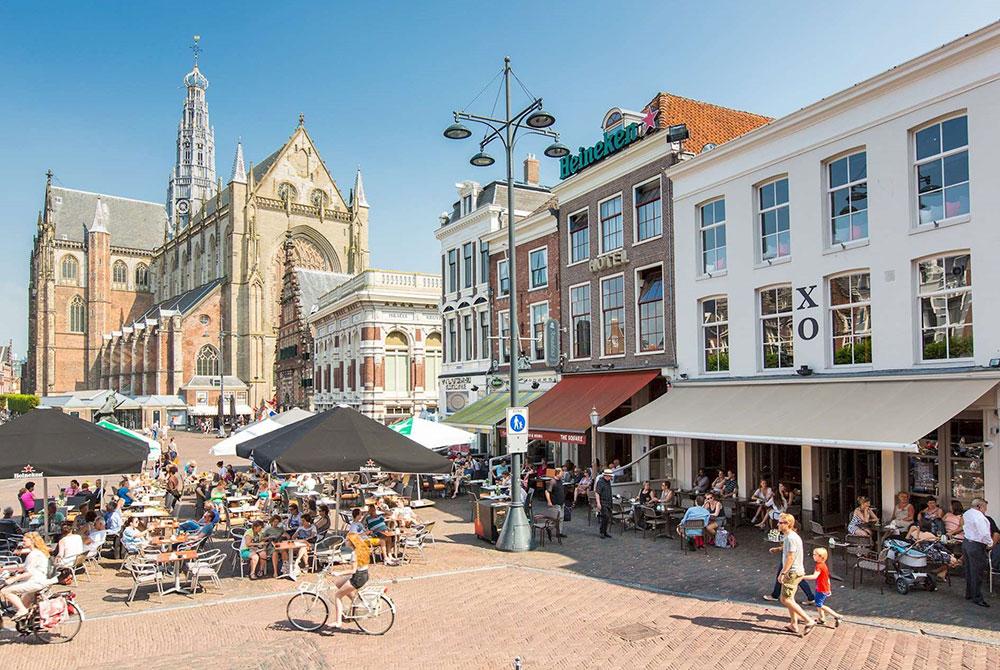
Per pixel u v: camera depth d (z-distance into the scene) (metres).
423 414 39.81
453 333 40.47
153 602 13.77
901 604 12.45
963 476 15.57
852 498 18.50
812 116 18.88
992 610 11.99
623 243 26.14
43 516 20.58
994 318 14.92
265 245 96.75
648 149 24.83
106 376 119.81
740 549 17.56
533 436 25.62
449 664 10.04
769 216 20.69
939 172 16.28
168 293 124.06
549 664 10.01
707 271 22.75
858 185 18.14
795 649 10.30
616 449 26.84
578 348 28.89
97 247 126.19
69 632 11.41
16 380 194.75
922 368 16.19
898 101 16.91
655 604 12.91
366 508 20.59
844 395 17.06
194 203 149.38
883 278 17.20
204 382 90.25
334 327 58.28
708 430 18.36
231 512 21.62
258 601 13.74
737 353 21.28
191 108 161.75
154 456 29.39
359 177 104.19
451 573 15.73
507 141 18.92
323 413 17.64
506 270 34.78
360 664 10.07
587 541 19.08
